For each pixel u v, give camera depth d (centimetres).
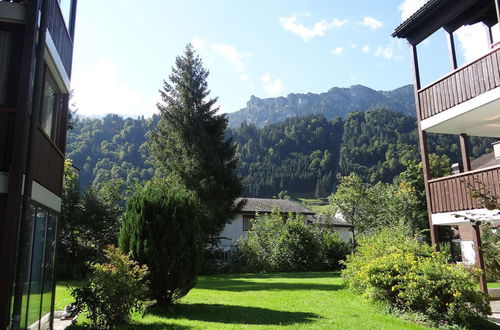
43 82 877
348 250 3172
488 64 1038
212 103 3275
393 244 1378
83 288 853
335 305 1213
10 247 681
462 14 1174
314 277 2308
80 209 2466
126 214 1100
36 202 798
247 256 2970
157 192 1115
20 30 816
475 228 1113
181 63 3259
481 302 951
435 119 1221
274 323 947
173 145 3109
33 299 795
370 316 1036
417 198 2612
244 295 1452
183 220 1100
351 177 4153
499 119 1173
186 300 1302
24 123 726
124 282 865
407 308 1060
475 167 2638
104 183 2809
